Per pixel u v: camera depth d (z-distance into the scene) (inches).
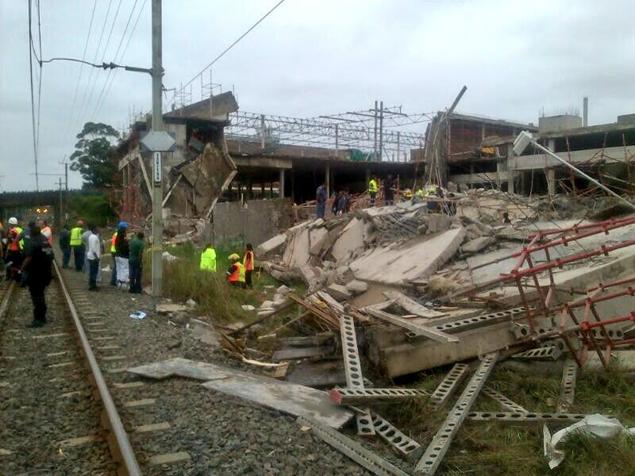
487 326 320.8
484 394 283.4
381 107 2001.7
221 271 696.4
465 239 530.0
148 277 677.9
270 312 457.1
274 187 2185.0
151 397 261.0
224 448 203.2
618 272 370.0
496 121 2044.8
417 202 801.6
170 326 439.2
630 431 223.0
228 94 1679.4
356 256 681.0
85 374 298.0
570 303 297.3
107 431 219.3
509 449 225.9
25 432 222.2
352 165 1717.5
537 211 684.7
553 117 1562.5
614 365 305.4
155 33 590.2
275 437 214.4
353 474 192.4
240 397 259.6
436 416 253.8
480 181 1619.1
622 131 1343.5
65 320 449.4
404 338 313.4
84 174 2395.4
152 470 186.5
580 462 210.8
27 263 424.2
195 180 1320.1
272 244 917.8
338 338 340.8
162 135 589.6
